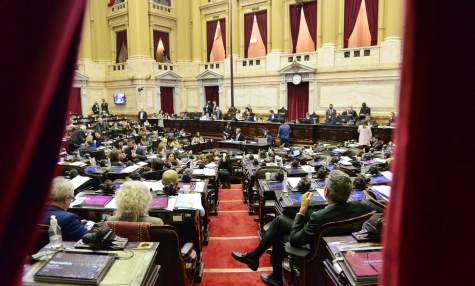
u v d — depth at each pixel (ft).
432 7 1.16
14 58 1.01
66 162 20.79
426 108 1.22
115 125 51.60
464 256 1.30
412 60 1.22
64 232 8.46
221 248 16.10
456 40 1.17
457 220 1.28
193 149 38.78
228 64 69.21
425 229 1.30
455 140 1.22
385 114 50.31
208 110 61.67
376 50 51.37
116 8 74.90
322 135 42.32
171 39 77.30
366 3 52.26
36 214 1.15
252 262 12.65
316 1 57.41
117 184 15.07
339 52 54.90
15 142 1.05
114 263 6.33
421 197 1.28
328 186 9.51
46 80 1.08
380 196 11.40
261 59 64.69
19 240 1.13
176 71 77.66
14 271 1.14
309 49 59.67
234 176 30.53
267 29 63.82
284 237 12.00
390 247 1.42
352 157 22.68
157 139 38.42
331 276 6.88
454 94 1.20
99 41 76.59
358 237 7.48
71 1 1.09
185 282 9.35
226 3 69.10
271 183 16.07
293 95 61.05
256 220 19.60
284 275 11.67
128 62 72.90
